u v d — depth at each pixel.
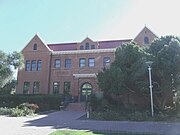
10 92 35.06
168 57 20.77
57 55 35.25
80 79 33.16
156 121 18.08
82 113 23.78
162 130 13.81
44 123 16.62
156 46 22.59
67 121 18.12
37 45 36.03
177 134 12.26
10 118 19.38
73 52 34.50
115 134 11.84
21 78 35.47
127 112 20.91
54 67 34.97
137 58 22.42
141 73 21.09
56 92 34.03
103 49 33.22
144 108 22.86
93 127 14.95
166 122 17.45
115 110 21.78
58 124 16.25
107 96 24.52
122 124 16.45
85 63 33.72
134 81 21.62
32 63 35.66
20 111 21.69
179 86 20.75
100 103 23.56
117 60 23.20
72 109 27.50
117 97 25.06
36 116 21.48
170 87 21.08
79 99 32.47
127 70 22.16
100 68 32.75
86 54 34.00
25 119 18.95
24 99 28.80
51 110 26.75
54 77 34.56
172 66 20.39
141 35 31.77
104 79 22.11
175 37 22.62
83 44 34.78
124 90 22.09
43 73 34.75
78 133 11.48
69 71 34.09
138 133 12.32
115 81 21.44
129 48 22.98
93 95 24.77
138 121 18.19
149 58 21.45
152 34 31.44
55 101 28.12
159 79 21.97
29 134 11.29
